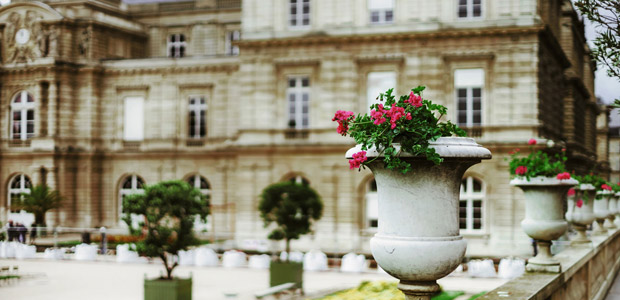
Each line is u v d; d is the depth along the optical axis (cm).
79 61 5188
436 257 641
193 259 3378
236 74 4966
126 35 5697
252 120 4194
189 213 2056
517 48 3772
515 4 3769
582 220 1786
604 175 7831
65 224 5047
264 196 2550
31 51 5159
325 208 4053
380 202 673
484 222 3800
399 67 3947
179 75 5097
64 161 5084
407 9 3934
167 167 5091
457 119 3859
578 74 6119
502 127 3778
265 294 2161
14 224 4997
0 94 5262
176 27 6088
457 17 3862
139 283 2756
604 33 951
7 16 5231
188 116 5091
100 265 3381
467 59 3847
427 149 627
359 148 668
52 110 5094
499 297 837
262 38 4131
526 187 1126
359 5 4009
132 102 5197
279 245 3994
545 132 3938
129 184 5219
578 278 1284
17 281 2794
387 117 648
